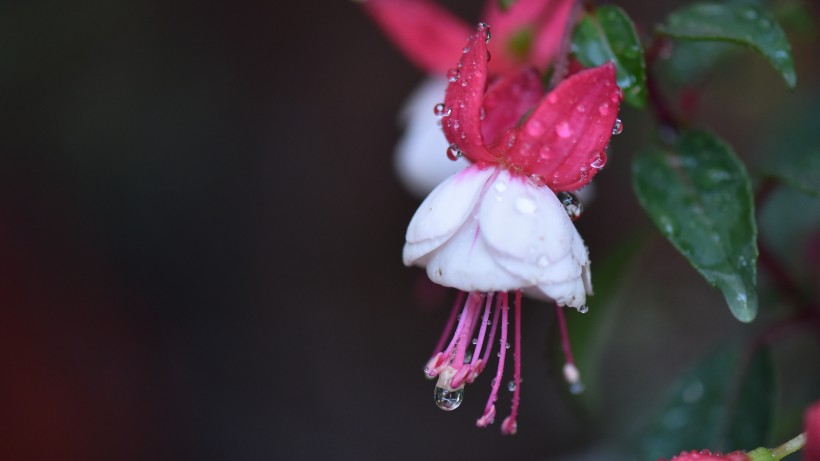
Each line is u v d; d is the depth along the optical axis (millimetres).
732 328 617
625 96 363
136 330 743
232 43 717
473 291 352
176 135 708
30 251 710
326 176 754
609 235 699
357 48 744
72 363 722
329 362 758
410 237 351
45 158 689
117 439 725
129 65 685
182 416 743
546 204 348
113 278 736
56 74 669
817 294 421
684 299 631
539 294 360
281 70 735
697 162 369
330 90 746
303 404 752
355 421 744
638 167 372
